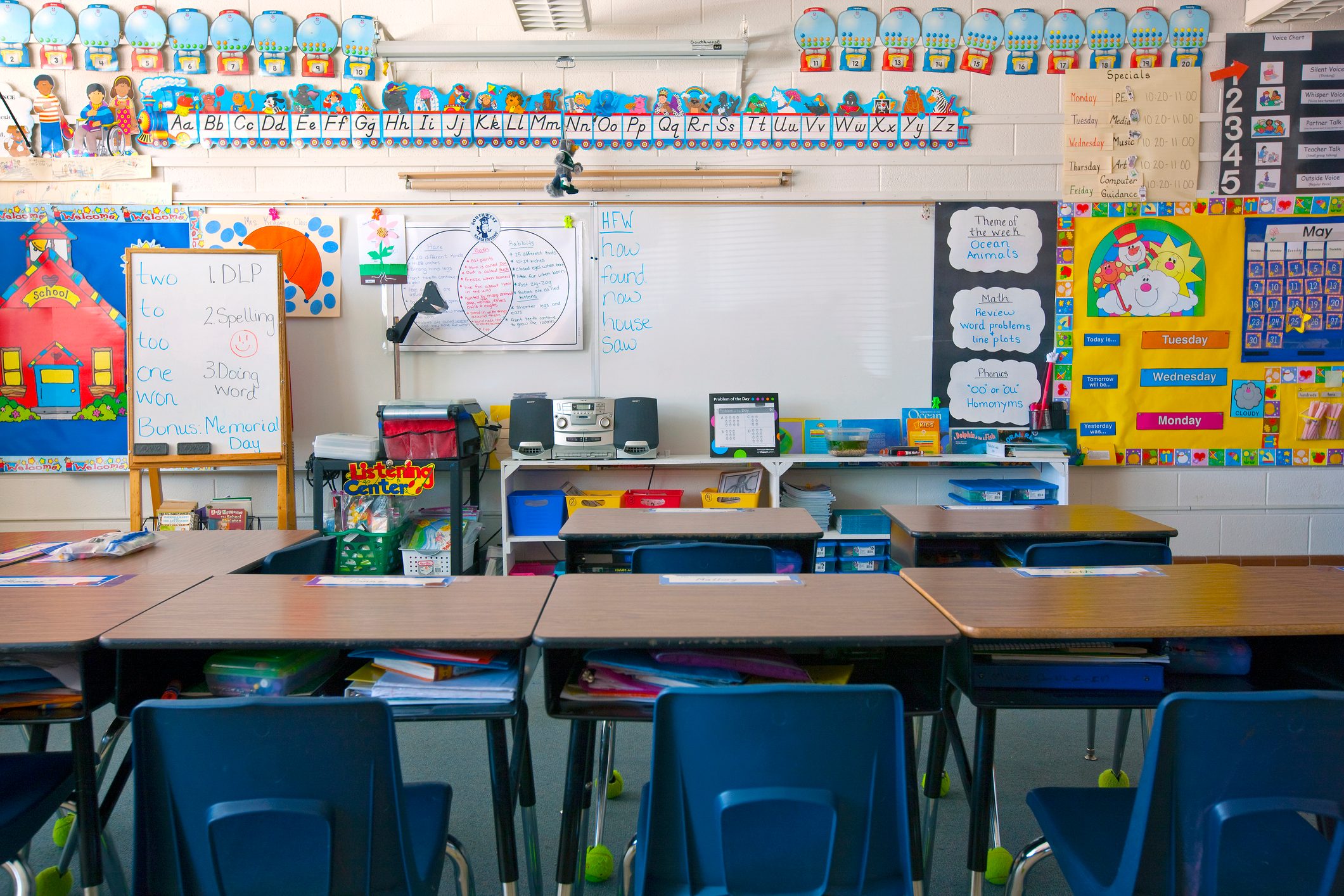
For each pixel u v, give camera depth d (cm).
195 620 155
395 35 423
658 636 143
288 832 117
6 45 412
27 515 422
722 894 118
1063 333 432
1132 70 425
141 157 417
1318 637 170
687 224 429
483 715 147
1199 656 173
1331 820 140
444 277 427
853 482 440
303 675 162
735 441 405
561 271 428
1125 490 437
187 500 426
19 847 140
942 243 430
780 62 425
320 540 243
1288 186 429
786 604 165
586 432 400
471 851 203
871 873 120
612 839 208
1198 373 432
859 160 428
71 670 150
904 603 166
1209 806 116
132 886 116
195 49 417
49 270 416
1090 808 146
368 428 431
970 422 436
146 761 115
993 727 155
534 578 190
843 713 115
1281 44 425
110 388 420
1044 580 184
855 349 433
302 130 420
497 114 422
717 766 117
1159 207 428
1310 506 437
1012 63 425
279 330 393
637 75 423
